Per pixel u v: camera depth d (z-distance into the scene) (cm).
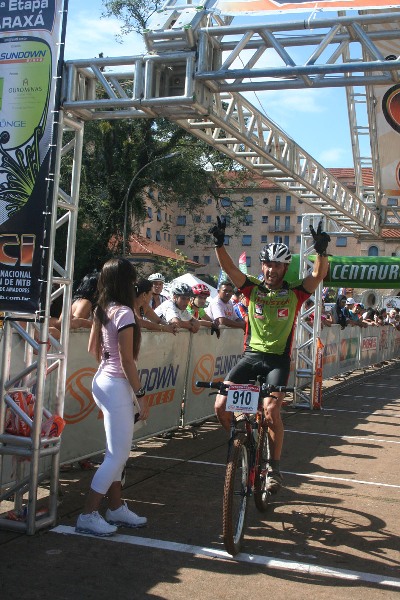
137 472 567
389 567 376
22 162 407
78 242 2352
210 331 783
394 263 982
